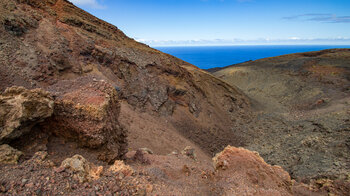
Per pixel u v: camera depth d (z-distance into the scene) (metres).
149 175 6.05
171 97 23.62
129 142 13.21
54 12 20.62
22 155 4.80
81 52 18.77
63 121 5.89
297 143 19.59
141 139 14.52
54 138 5.90
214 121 26.12
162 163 8.72
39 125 5.64
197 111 24.83
